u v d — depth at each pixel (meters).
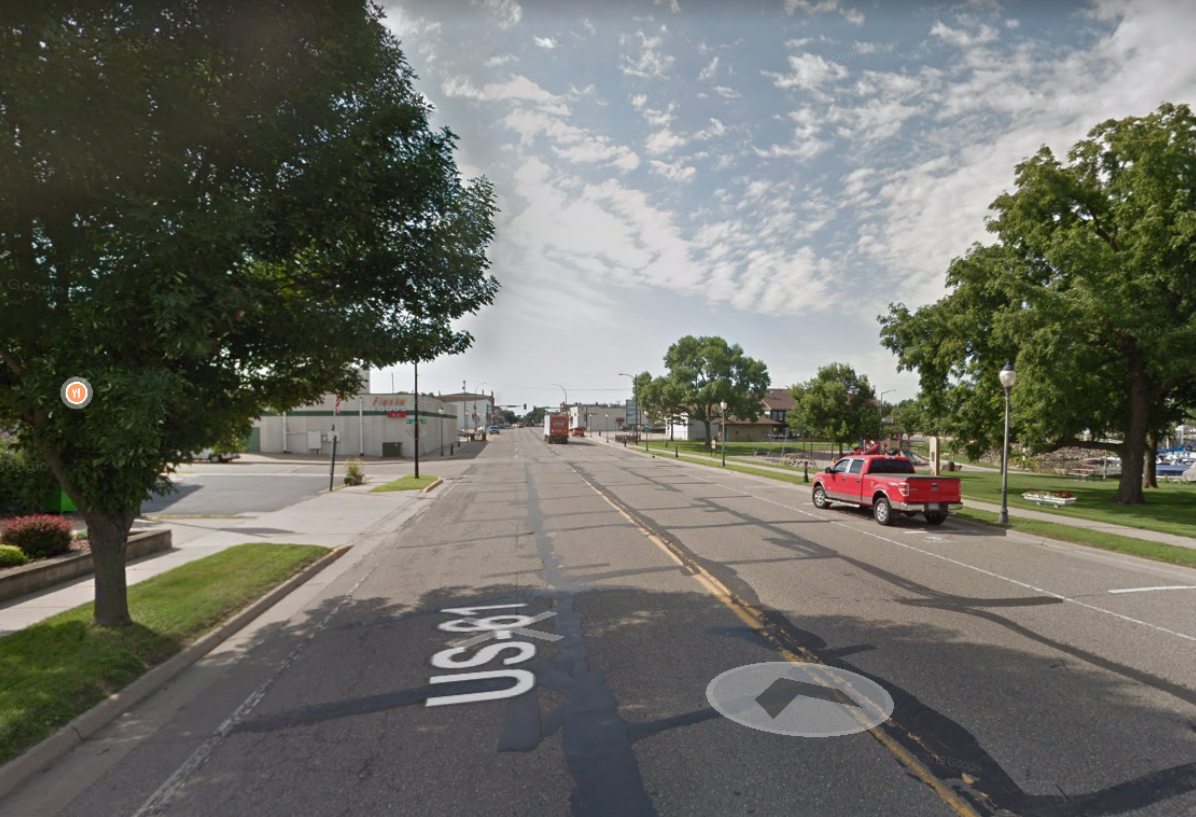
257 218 6.23
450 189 8.68
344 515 18.50
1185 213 16.08
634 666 6.07
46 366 5.82
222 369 7.17
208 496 23.70
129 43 5.95
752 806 3.75
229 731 5.00
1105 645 6.59
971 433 23.58
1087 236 18.31
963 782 4.00
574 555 11.90
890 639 6.79
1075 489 25.12
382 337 7.87
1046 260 20.95
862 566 10.63
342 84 6.86
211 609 7.91
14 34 5.42
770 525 15.51
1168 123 17.89
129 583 9.38
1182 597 8.58
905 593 8.80
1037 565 10.72
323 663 6.48
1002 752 4.36
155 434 5.64
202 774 4.35
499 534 14.79
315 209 6.97
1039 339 18.00
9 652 6.23
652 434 122.38
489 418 138.38
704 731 4.71
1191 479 32.38
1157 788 3.92
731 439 89.88
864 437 43.38
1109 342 19.22
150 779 4.31
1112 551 11.81
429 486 26.75
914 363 25.95
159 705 5.55
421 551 12.94
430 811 3.80
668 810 3.73
